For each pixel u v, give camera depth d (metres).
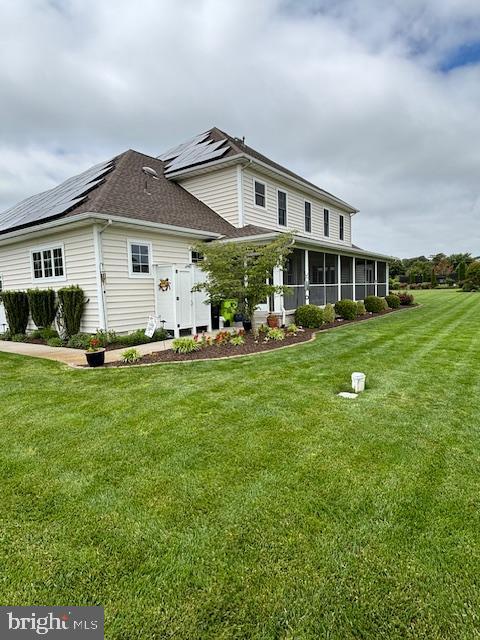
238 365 6.02
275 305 10.94
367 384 4.85
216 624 1.55
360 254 16.11
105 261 8.72
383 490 2.43
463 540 1.98
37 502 2.38
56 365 6.40
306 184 15.23
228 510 2.25
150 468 2.76
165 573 1.80
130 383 5.05
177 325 9.46
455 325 11.11
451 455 2.89
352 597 1.66
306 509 2.25
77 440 3.25
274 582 1.74
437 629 1.52
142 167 12.98
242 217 12.32
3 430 3.49
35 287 10.51
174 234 10.17
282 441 3.15
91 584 1.75
